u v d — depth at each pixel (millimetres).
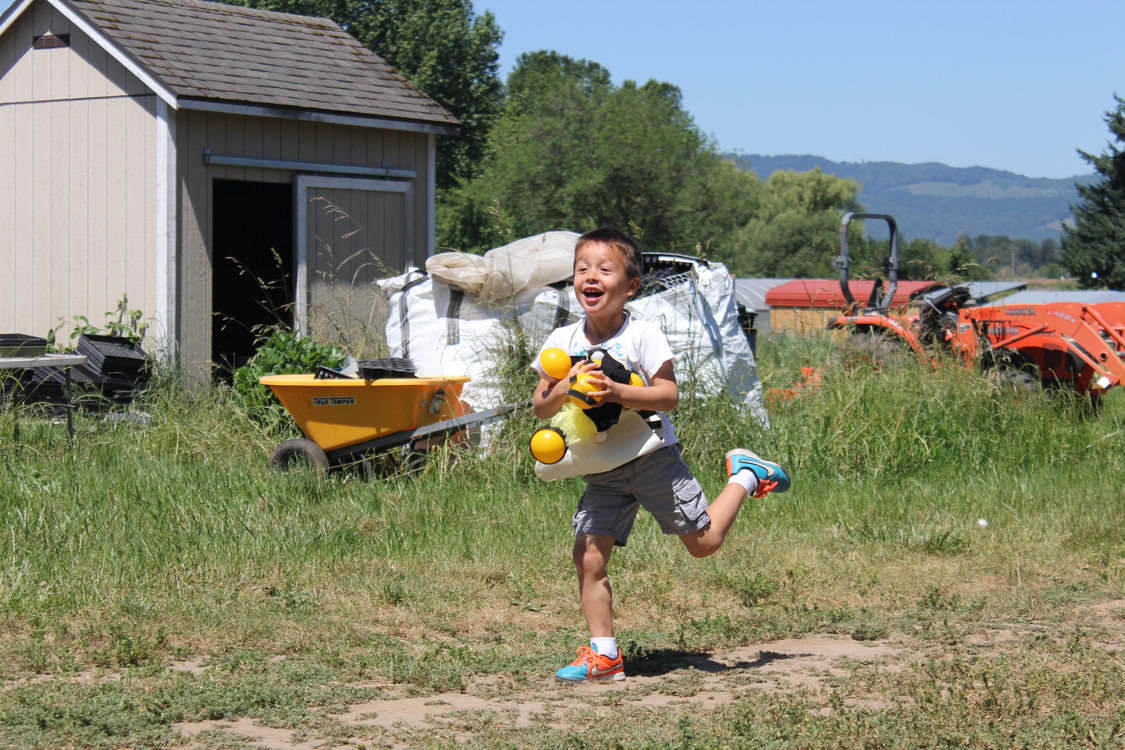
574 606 6941
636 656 5910
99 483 9555
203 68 14859
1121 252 61625
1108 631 6516
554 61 82625
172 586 6934
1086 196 63938
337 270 15750
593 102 44000
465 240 46875
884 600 7266
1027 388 13688
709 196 44219
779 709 4762
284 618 6402
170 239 14250
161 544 7766
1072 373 14414
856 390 12609
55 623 6047
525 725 4711
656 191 42844
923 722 4664
